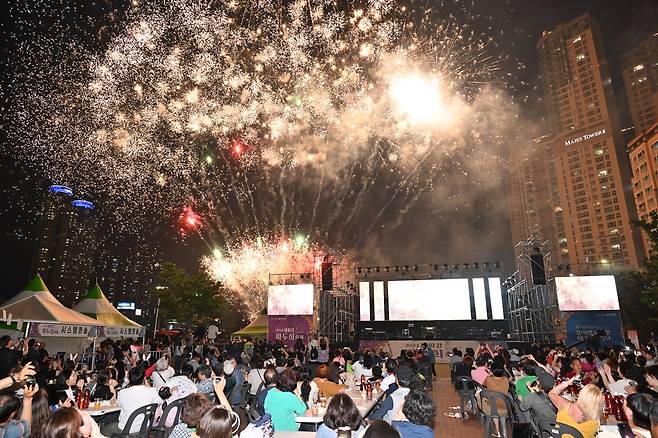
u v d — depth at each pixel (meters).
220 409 3.64
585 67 101.00
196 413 4.62
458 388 12.66
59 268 99.94
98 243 108.12
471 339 26.22
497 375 9.33
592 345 21.05
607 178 95.25
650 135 80.62
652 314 35.47
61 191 99.25
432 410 4.32
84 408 7.84
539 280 24.89
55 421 3.39
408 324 30.48
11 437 4.16
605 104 96.88
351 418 4.38
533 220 105.56
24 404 4.57
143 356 15.73
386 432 3.15
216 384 5.35
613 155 94.75
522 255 27.48
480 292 28.95
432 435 4.18
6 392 4.31
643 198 83.50
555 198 102.81
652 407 3.89
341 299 31.78
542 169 106.00
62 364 12.48
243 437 4.59
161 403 7.21
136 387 7.02
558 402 6.51
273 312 25.59
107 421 8.12
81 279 104.19
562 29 106.06
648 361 12.10
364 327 30.91
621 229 91.94
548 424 6.25
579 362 10.03
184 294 36.97
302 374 9.39
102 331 17.61
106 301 19.44
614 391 7.91
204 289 37.56
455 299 28.95
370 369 13.16
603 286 23.53
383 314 29.95
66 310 15.34
